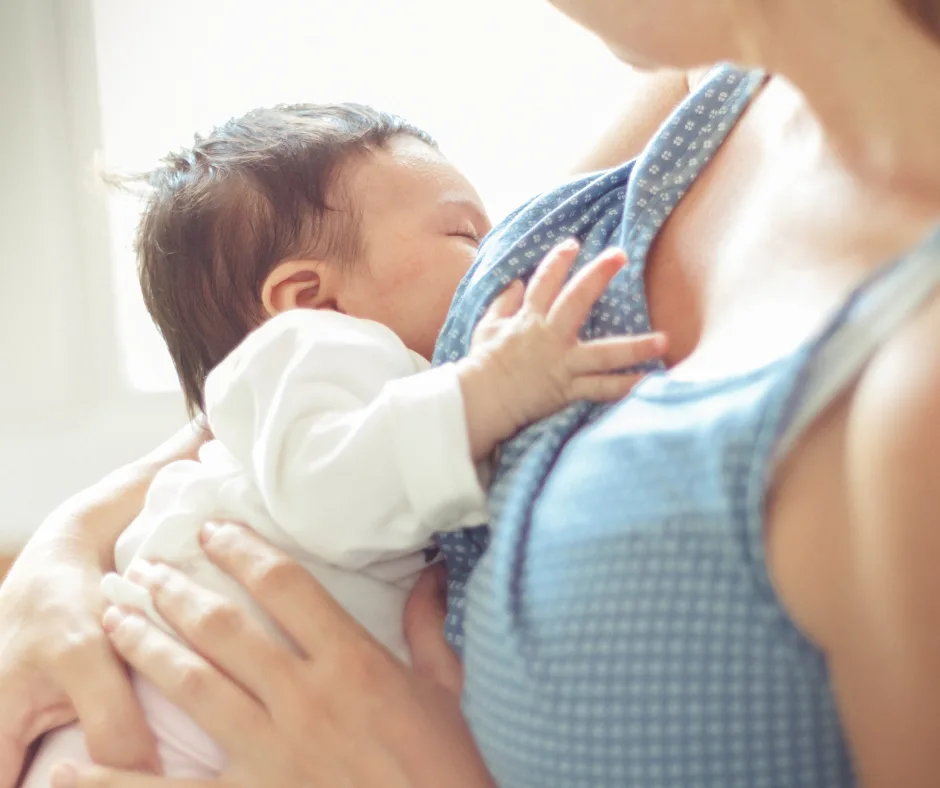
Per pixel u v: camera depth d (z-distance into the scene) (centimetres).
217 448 85
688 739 51
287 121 94
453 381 67
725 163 70
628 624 52
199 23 147
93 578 83
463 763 66
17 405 156
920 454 41
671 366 64
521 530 59
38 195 149
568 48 144
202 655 71
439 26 146
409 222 87
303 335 77
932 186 53
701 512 50
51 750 76
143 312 154
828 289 53
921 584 42
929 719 44
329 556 72
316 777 66
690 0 53
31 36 145
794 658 49
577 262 72
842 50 54
